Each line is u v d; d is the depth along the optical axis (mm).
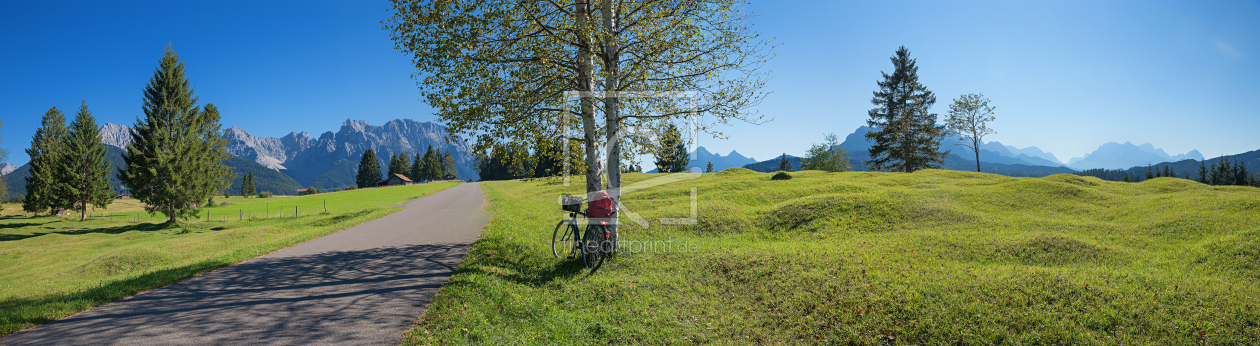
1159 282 7297
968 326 6164
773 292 7949
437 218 23656
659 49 10195
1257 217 12039
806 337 6371
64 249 24484
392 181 137875
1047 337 5723
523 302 7301
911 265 9211
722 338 6371
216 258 11711
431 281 8609
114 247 24391
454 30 9789
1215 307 6172
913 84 60031
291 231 22891
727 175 43188
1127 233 12664
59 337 5645
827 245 12375
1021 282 7414
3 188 59781
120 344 5383
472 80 10273
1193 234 11688
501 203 33375
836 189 24391
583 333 6219
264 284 8438
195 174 38219
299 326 6047
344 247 13484
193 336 5648
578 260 10273
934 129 56750
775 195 24422
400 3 9914
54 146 56938
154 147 36375
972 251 10664
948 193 20016
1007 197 19156
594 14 10641
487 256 11023
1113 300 6555
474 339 5770
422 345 5453
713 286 8500
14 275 15852
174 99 38688
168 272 9633
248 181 143000
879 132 60594
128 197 80500
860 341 6102
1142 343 5484
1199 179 113938
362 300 7301
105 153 53125
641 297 7785
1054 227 13844
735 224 16625
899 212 16219
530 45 10000
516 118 10477
